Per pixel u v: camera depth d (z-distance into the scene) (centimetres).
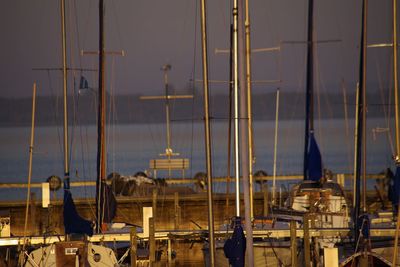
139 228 6856
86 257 6203
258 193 8262
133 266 6100
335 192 7156
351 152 16262
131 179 8669
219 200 7981
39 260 6191
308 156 7569
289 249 6294
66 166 6544
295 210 6969
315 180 7288
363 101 6988
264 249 6306
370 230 6475
